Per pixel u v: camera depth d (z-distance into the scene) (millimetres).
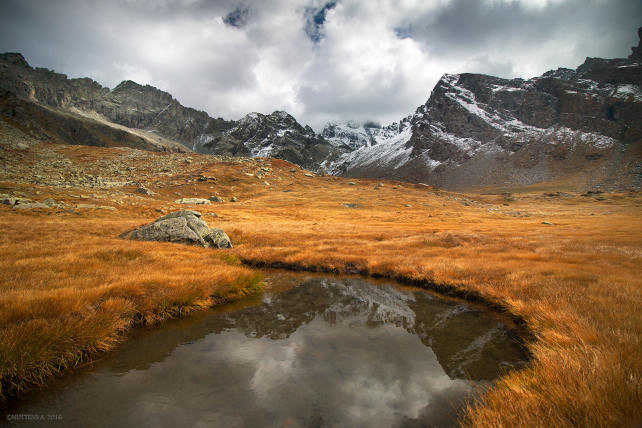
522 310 8609
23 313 6000
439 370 5445
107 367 5457
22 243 15188
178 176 106500
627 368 3980
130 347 6395
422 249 21188
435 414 4066
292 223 48906
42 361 5074
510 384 4348
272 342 6707
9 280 8289
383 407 4242
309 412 4105
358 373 5266
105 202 50906
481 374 5297
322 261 16922
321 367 5477
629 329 5914
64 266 10383
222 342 6699
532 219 80812
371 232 33562
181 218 22156
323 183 137750
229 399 4406
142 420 3926
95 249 13922
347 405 4277
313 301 10523
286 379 5016
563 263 15047
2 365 4609
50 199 42125
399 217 73375
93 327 6172
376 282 14023
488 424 3475
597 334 5797
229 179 112625
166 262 12945
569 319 6871
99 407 4227
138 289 8641
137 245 16797
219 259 15797
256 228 33469
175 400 4395
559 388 3797
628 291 8977
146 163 123438
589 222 64562
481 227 49750
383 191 125750
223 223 40938
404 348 6453
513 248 21359
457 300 10945
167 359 5797
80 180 81250
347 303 10305
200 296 9516
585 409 3355
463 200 130875
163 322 8055
